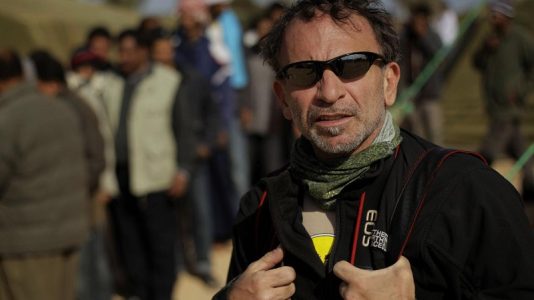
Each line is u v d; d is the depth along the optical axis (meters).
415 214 1.63
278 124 7.07
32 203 4.03
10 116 3.97
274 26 1.84
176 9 6.68
